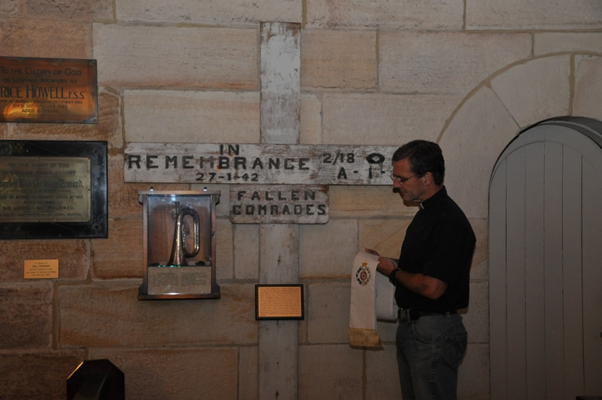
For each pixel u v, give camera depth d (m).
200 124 2.97
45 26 2.87
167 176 2.90
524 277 3.39
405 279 2.46
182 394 2.98
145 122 2.94
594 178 3.29
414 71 3.08
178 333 2.97
